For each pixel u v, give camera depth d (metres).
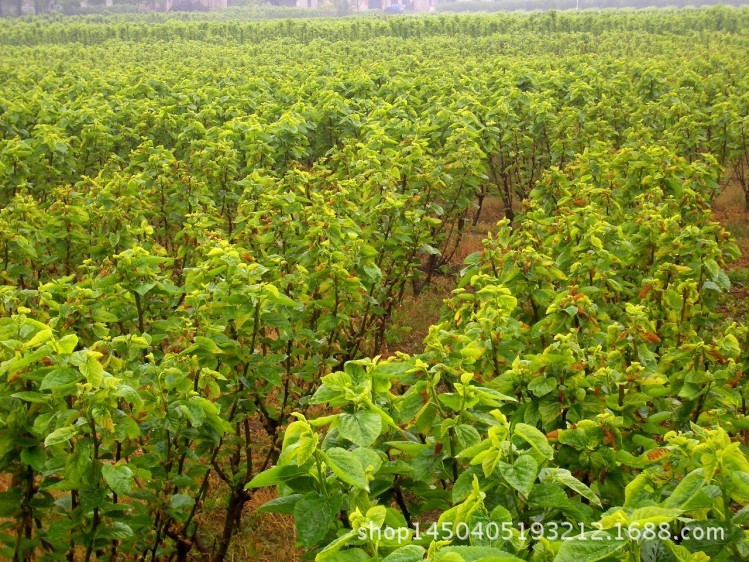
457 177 8.25
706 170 7.88
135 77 15.79
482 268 5.21
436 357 3.23
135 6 66.88
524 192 10.57
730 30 31.12
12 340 3.08
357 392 2.73
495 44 27.27
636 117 11.13
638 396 3.36
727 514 2.13
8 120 10.98
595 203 6.47
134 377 3.71
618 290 4.93
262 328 4.62
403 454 3.57
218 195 8.21
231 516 4.47
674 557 2.02
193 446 4.16
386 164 7.88
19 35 34.41
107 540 3.25
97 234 5.95
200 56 26.27
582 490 2.38
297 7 76.38
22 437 3.09
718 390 3.52
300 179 6.98
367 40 30.72
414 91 12.86
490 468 2.36
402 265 7.12
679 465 2.42
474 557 1.85
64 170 9.64
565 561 1.85
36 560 4.02
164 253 6.03
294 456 2.35
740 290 8.85
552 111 10.69
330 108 10.67
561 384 3.29
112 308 4.57
